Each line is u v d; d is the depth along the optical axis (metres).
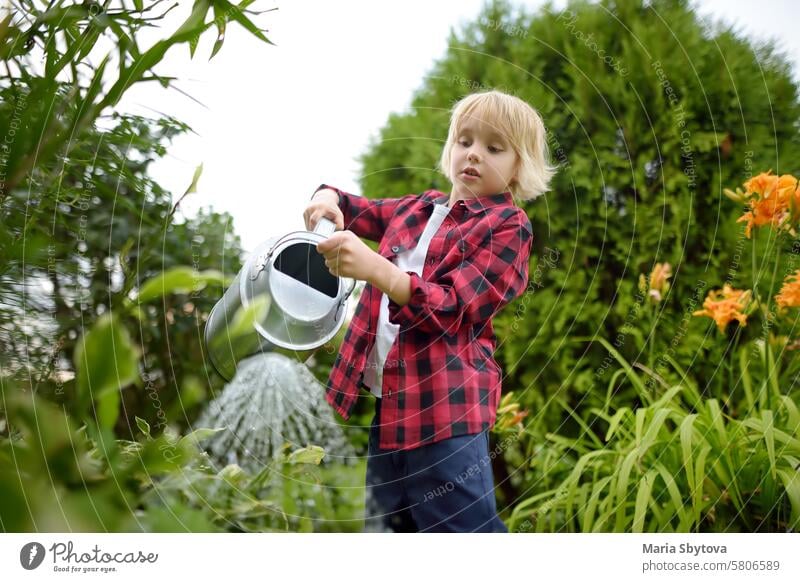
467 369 1.17
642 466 1.41
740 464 1.34
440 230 1.25
